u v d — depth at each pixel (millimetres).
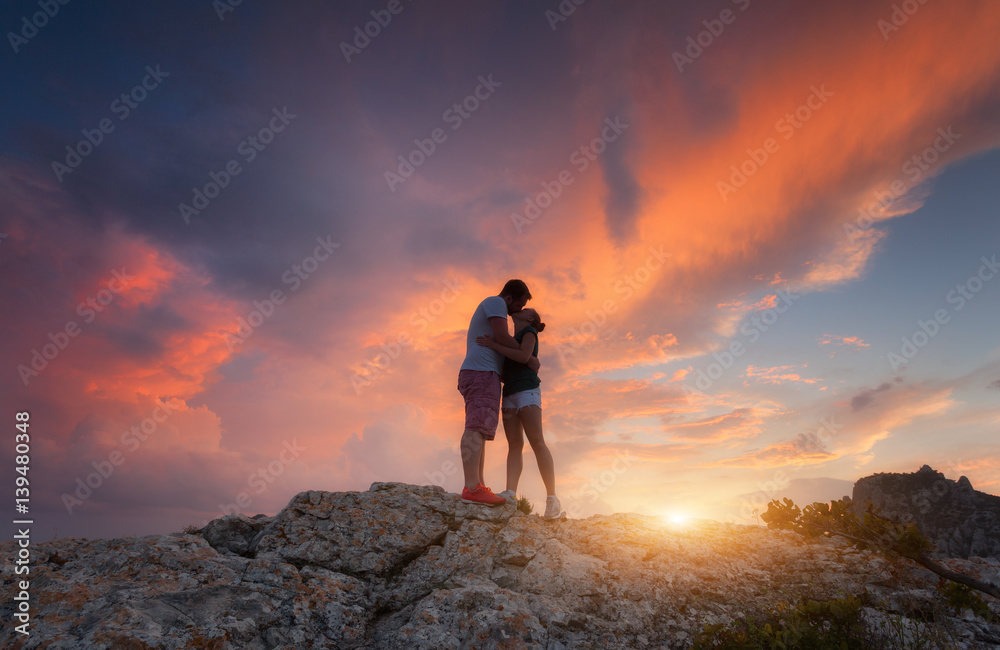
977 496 84625
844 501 4266
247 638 3084
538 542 4535
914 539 3758
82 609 3059
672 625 3500
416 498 5160
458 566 4297
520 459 5723
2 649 2656
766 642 3221
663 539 4461
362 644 3395
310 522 4715
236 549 4715
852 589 3834
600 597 3754
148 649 2666
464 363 5461
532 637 3195
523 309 5766
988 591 3451
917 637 3182
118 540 4102
